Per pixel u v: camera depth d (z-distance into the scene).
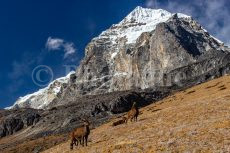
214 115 39.00
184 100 89.31
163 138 30.72
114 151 29.42
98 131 62.41
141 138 34.38
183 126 35.91
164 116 51.19
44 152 50.88
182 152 24.80
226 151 23.17
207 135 27.97
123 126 53.59
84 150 35.09
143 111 92.25
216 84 108.50
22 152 126.56
